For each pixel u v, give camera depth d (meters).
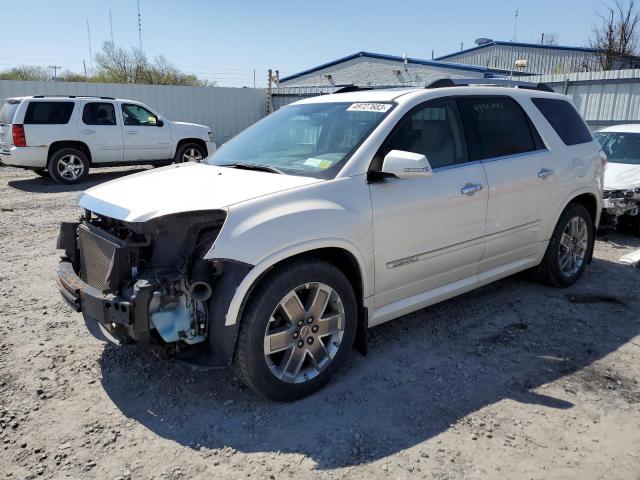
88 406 3.35
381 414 3.27
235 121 21.98
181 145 14.88
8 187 12.34
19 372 3.73
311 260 3.32
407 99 4.00
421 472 2.77
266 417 3.24
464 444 2.99
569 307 4.95
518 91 4.93
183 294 3.11
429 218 3.89
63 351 4.04
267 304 3.13
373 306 3.74
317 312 3.39
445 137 4.16
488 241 4.40
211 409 3.32
